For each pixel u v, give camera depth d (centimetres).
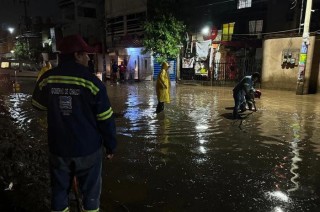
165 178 450
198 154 557
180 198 388
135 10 2480
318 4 1825
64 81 234
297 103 1152
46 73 245
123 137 671
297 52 1498
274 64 1606
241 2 1922
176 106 1102
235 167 493
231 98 1320
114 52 2744
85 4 3444
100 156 257
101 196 392
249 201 379
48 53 3600
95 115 241
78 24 3447
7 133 654
